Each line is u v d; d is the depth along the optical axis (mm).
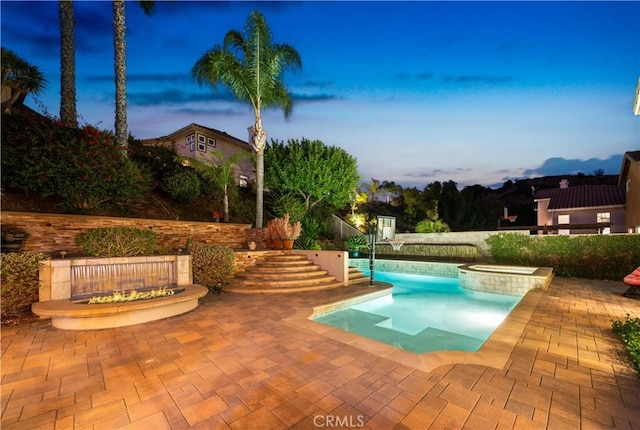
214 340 4680
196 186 13500
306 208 17656
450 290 10969
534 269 10914
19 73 9359
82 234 6930
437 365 3723
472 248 14891
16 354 4121
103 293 6254
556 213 21422
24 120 8516
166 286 7141
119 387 3219
